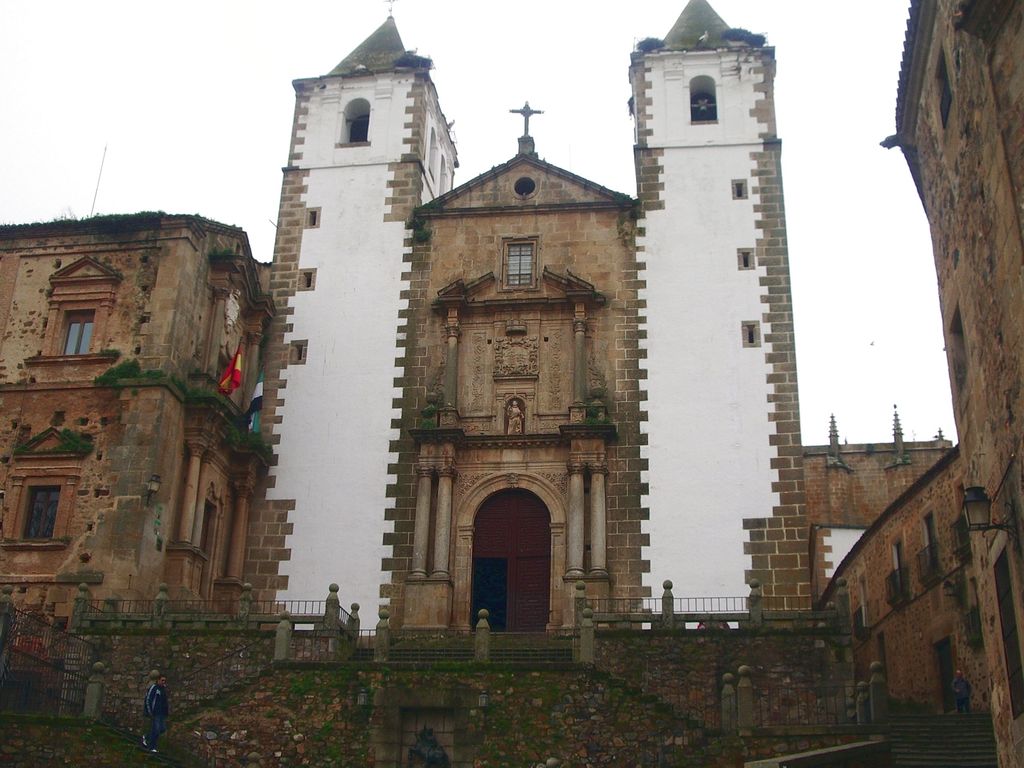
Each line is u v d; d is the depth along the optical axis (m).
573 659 25.81
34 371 31.42
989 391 16.95
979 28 15.57
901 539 35.12
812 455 54.59
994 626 17.64
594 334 34.56
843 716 24.17
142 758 22.17
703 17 40.03
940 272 20.41
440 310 35.31
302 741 24.58
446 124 43.97
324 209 37.62
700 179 36.22
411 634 31.22
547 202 36.53
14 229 33.03
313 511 33.44
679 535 31.91
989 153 15.97
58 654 25.88
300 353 35.62
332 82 39.72
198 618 27.64
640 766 23.30
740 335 34.06
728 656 26.41
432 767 24.11
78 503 29.53
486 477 33.22
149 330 31.30
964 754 22.09
